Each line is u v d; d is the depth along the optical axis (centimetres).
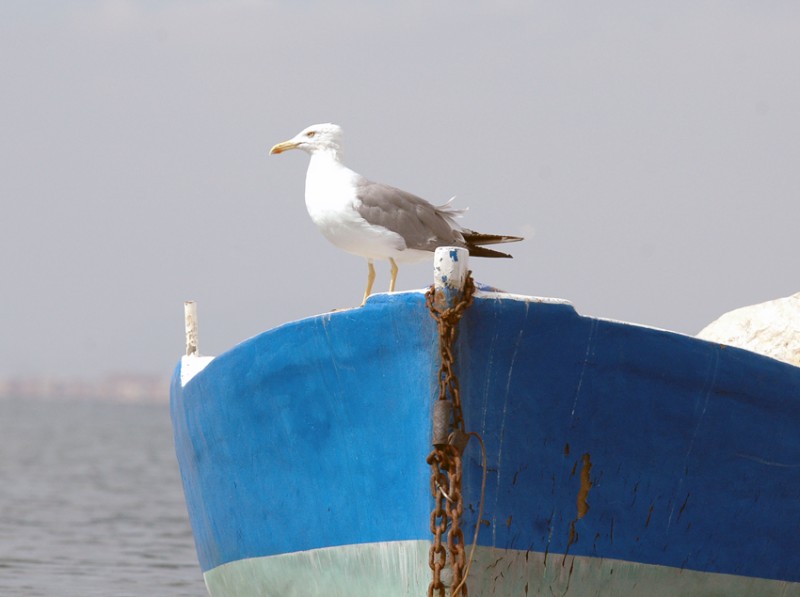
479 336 1201
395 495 1257
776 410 1309
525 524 1253
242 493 1421
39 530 2931
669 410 1266
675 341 1242
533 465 1245
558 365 1223
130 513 3372
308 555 1349
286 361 1293
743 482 1323
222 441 1434
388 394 1239
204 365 1558
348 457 1284
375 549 1284
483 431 1225
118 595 2025
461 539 1206
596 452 1260
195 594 2048
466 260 1191
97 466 5459
